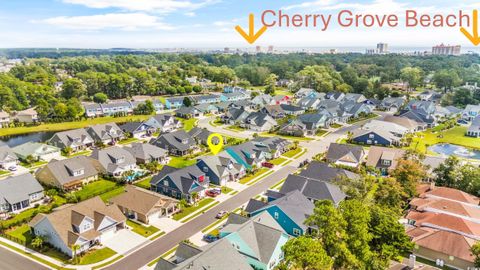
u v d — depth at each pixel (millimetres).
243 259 35375
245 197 58500
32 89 137250
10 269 38781
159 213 51531
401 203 52844
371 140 89875
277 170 71625
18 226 48625
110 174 67438
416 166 57531
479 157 79938
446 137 96875
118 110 130250
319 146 88938
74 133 86500
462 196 52812
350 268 35156
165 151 79750
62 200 57188
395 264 38812
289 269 37000
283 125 104125
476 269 37281
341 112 117625
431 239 42062
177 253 37406
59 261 40594
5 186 53719
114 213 48094
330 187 54906
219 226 48594
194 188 57906
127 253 42156
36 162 75688
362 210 38656
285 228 47281
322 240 37719
